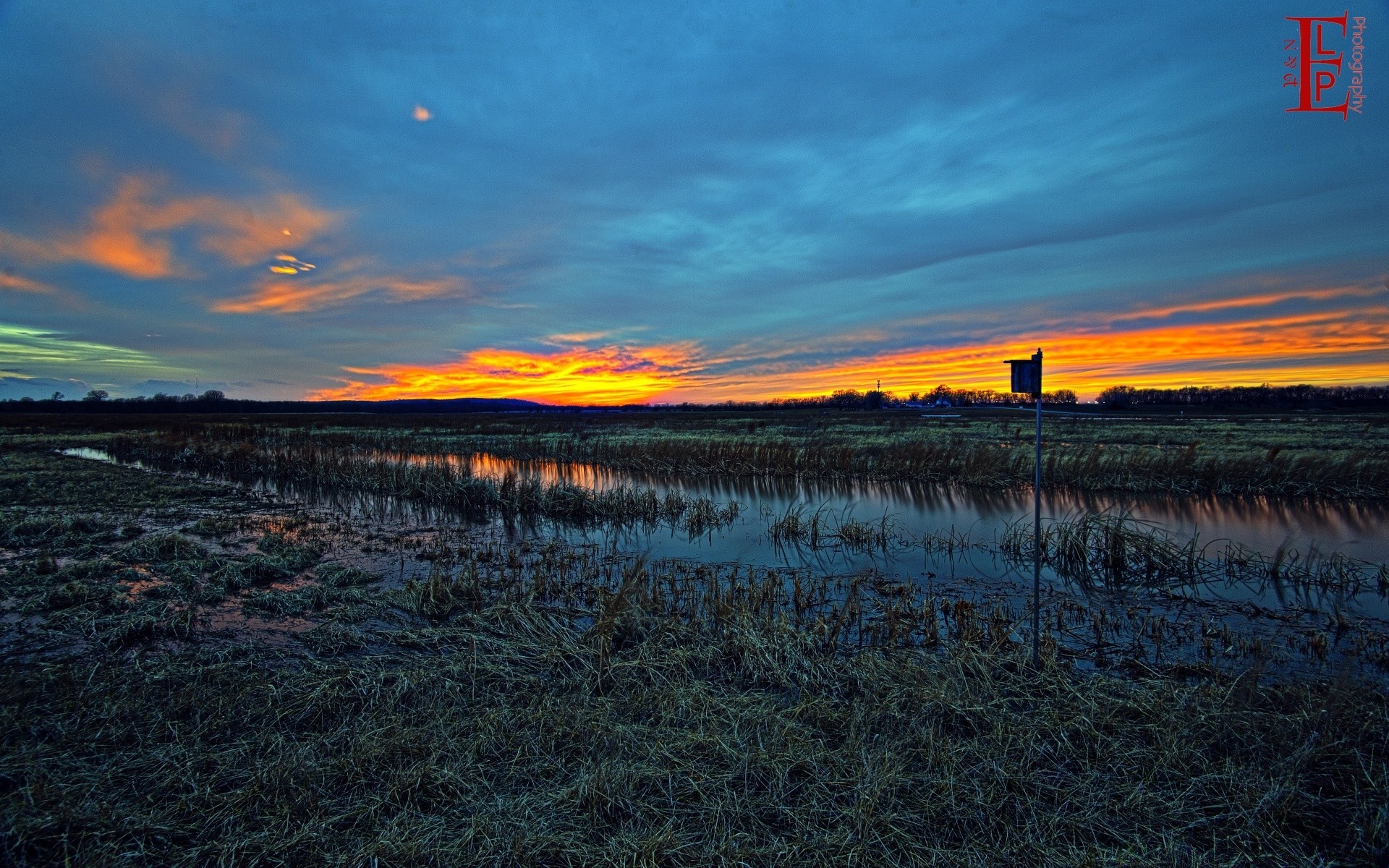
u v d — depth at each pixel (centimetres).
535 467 2364
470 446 3081
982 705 460
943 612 724
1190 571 904
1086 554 958
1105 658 586
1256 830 338
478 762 401
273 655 583
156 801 360
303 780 375
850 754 402
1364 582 839
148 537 1031
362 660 565
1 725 427
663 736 431
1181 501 1490
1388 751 397
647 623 658
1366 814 344
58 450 3145
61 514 1258
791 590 838
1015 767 387
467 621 680
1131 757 400
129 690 491
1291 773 375
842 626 668
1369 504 1416
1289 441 2514
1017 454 2022
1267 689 475
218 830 339
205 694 480
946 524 1284
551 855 327
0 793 363
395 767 391
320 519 1336
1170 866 315
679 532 1249
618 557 1027
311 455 2211
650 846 325
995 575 914
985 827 348
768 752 402
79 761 392
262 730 434
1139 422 4384
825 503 1550
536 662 563
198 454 2617
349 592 772
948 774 377
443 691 497
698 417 6700
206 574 853
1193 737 412
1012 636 632
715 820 351
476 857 321
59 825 333
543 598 781
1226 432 3198
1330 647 612
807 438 3109
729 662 573
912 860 322
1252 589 830
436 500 1596
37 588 765
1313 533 1155
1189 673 550
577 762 404
